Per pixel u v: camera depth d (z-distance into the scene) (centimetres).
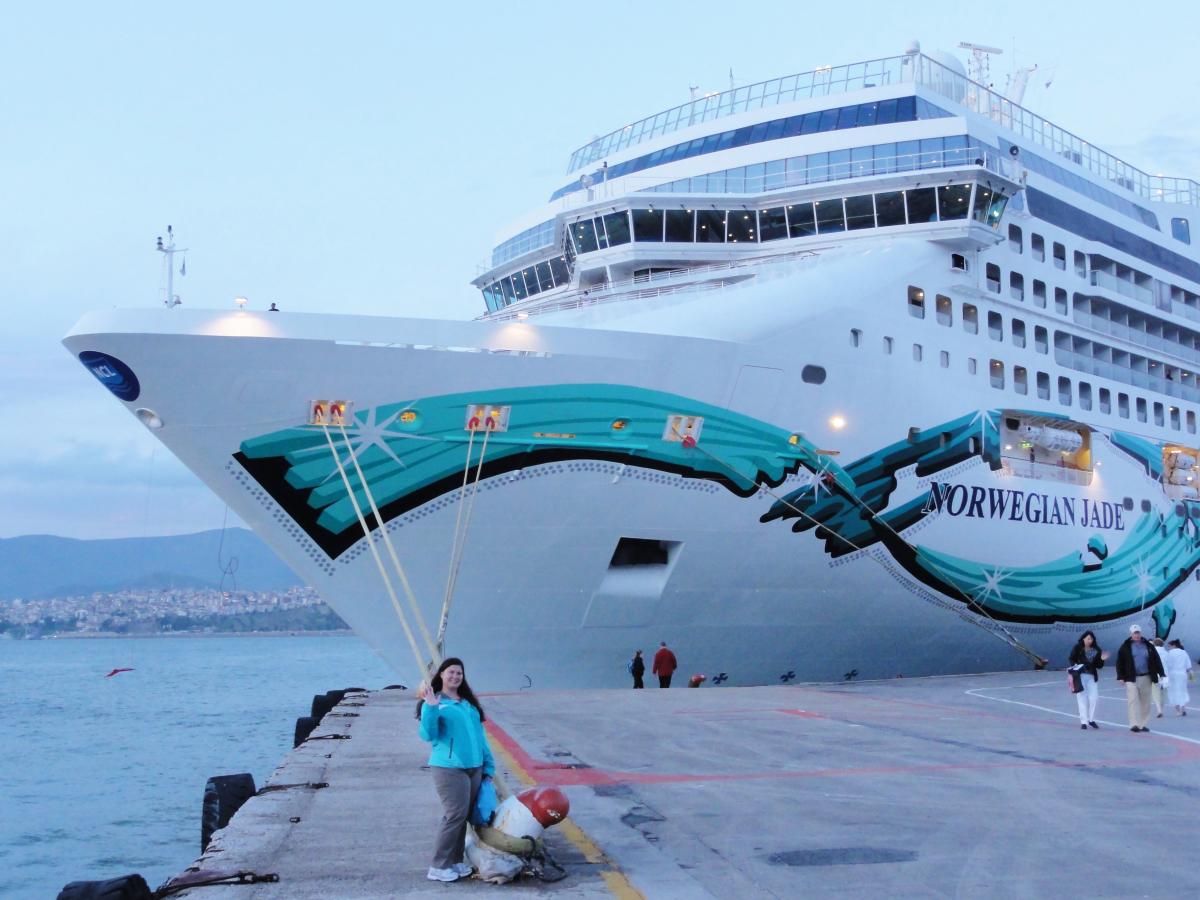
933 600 2686
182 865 2480
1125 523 3322
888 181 2711
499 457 1984
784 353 2270
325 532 1964
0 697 8138
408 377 1895
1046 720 1823
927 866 774
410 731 1533
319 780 1103
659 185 3097
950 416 2672
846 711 1889
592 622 2214
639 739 1495
